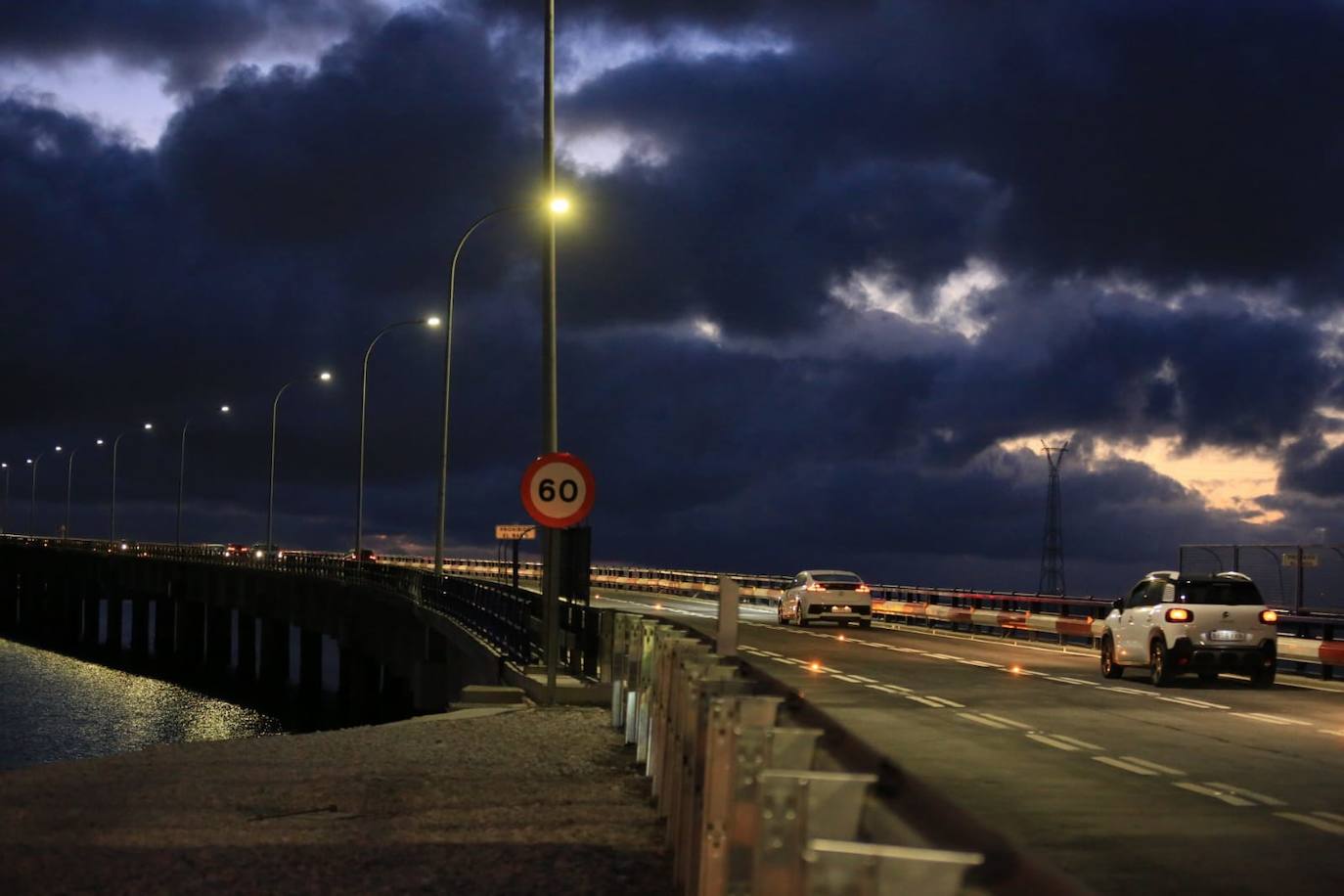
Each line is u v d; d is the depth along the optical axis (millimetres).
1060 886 3928
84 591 135250
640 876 9914
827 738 6309
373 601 63812
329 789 13656
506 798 13156
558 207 26328
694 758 8539
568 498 20734
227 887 9586
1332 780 14969
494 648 31000
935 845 4410
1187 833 11742
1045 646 41250
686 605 66250
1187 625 26812
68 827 11719
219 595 103562
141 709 76188
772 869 5199
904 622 56219
